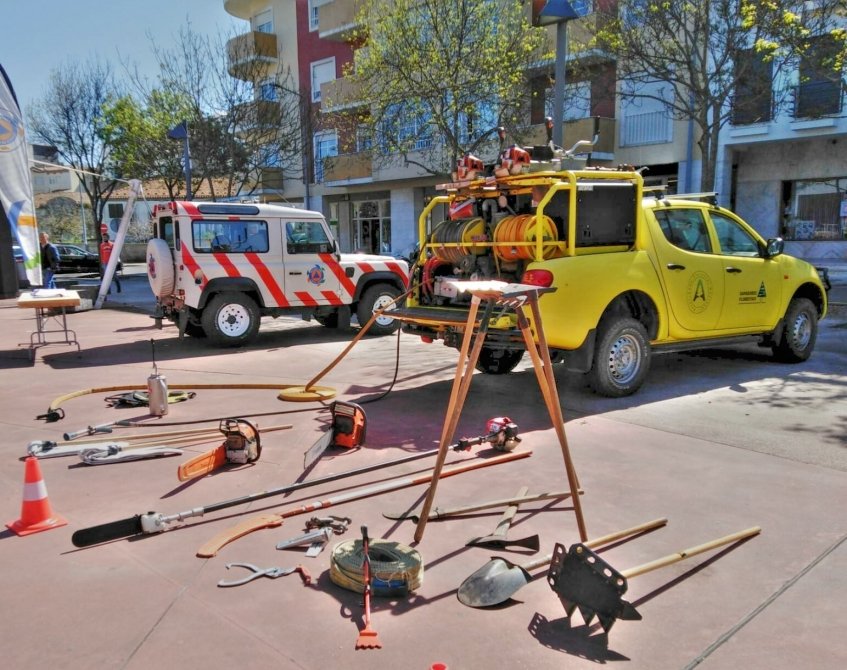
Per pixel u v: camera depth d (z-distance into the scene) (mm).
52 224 56344
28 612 3062
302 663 2688
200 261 10219
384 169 25672
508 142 18172
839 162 18938
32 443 5387
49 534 3889
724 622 2979
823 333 11016
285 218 10875
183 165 23188
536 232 6113
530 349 3645
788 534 3812
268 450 5414
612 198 6555
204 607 3100
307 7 30469
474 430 5852
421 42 16406
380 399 7012
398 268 12062
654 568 3211
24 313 16109
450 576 3385
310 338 11656
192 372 8734
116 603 3133
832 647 2789
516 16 16703
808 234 19984
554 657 2734
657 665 2684
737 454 5160
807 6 14203
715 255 7496
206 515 4121
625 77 16547
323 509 4203
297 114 25516
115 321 14477
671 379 7715
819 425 5879
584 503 4270
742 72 14570
